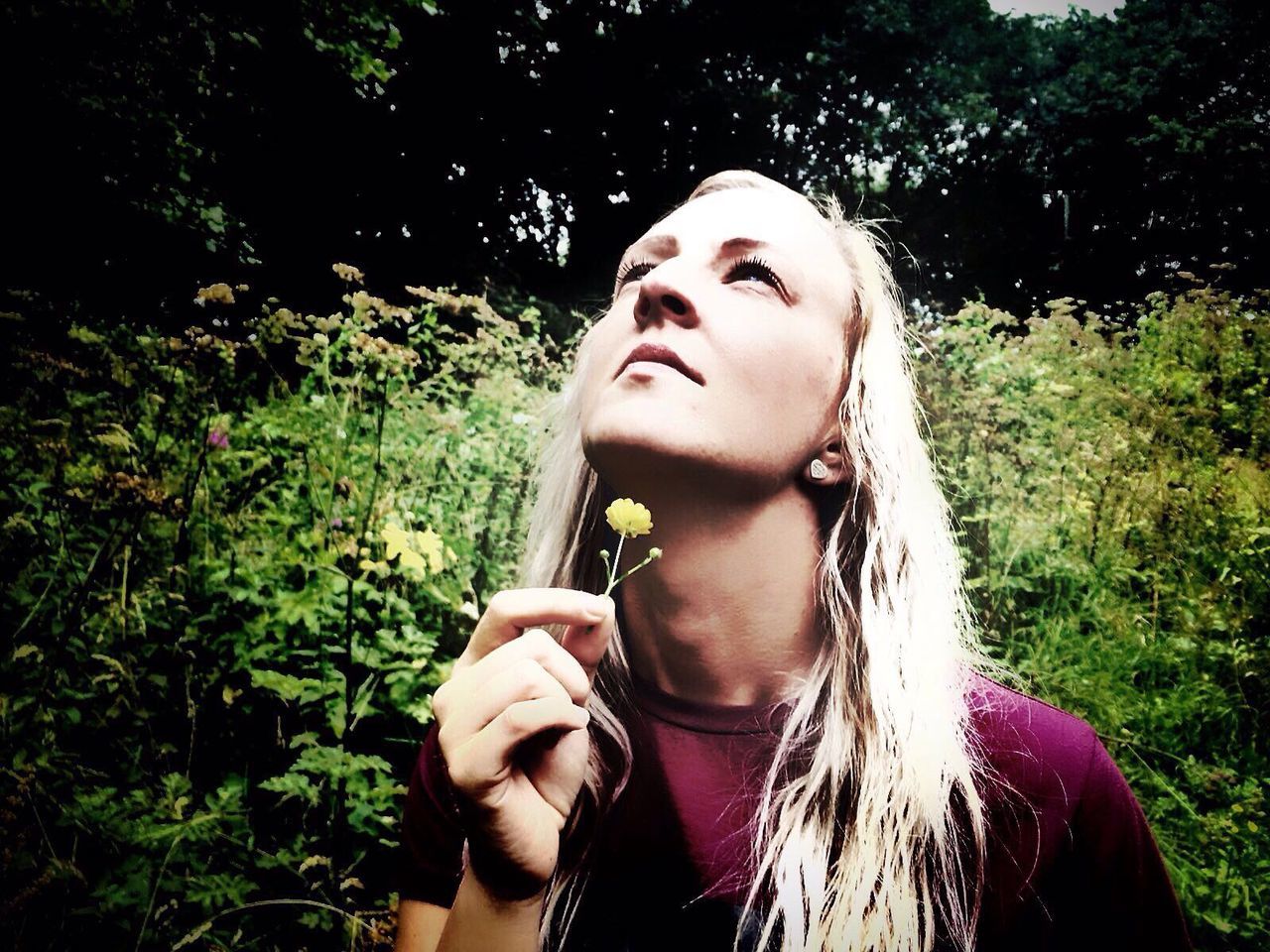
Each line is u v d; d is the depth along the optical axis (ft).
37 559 7.13
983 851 3.02
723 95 48.52
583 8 45.21
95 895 5.06
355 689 6.80
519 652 2.56
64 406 9.10
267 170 31.17
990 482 11.39
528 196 46.75
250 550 7.86
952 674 3.45
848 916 2.91
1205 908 6.41
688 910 3.02
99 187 20.30
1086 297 44.88
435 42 40.96
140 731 6.19
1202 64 41.09
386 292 37.99
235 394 10.23
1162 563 10.39
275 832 6.04
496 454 11.51
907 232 49.44
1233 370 14.17
